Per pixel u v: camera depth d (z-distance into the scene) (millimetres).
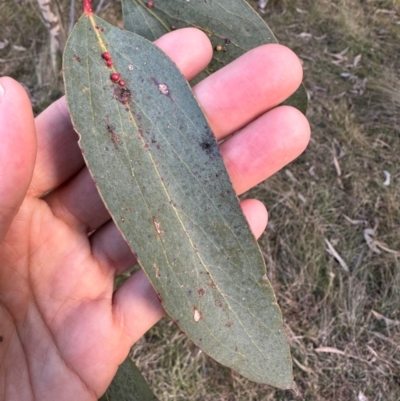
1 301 117
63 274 128
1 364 113
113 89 90
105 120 88
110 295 133
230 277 91
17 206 103
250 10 113
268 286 92
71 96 87
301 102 133
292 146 133
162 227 88
